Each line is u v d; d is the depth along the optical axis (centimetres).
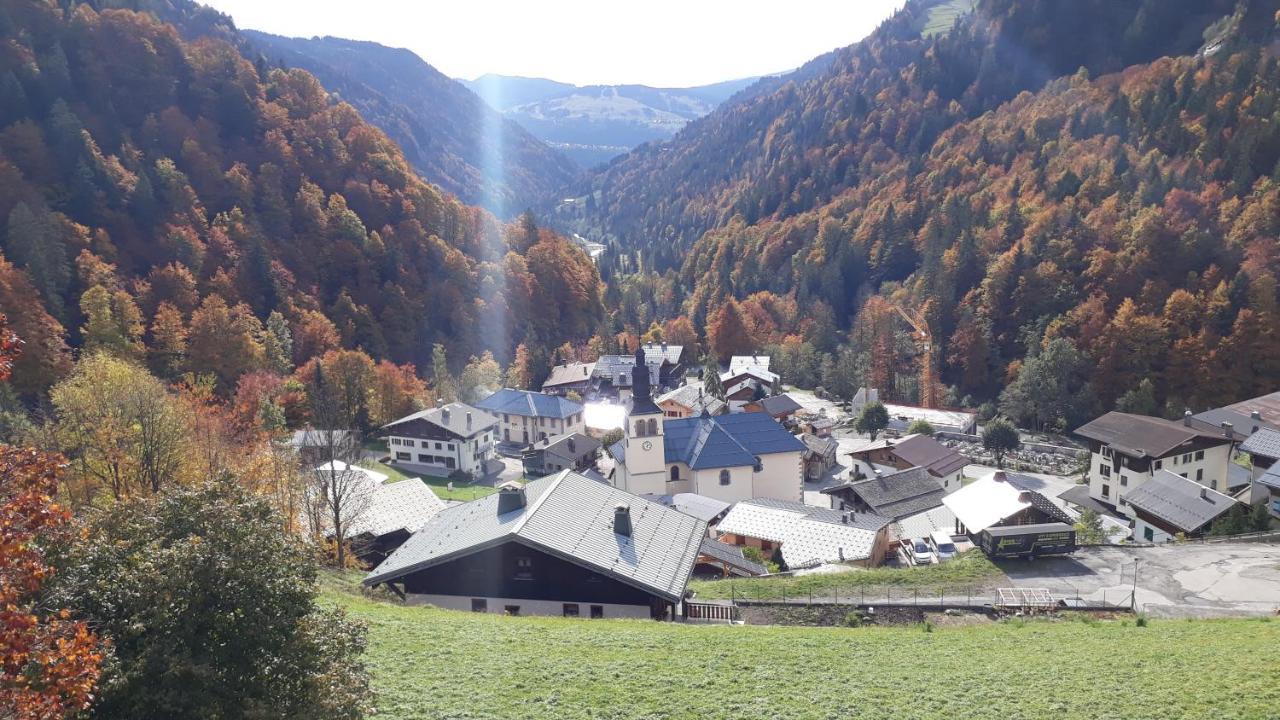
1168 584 4294
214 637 1714
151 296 12744
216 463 5284
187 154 15950
